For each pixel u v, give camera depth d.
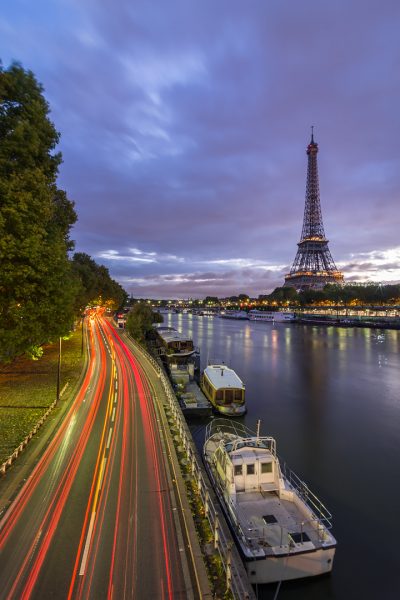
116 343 79.88
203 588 12.88
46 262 22.39
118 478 20.53
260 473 21.97
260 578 16.55
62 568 13.67
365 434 37.78
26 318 22.14
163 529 16.05
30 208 20.81
